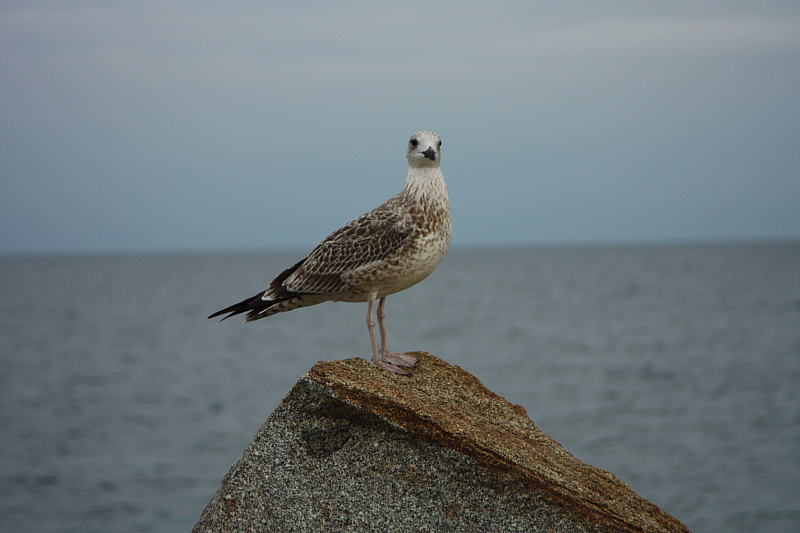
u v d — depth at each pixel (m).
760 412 26.94
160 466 22.22
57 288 144.38
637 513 5.38
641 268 181.75
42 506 19.00
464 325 60.81
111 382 37.06
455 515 5.23
